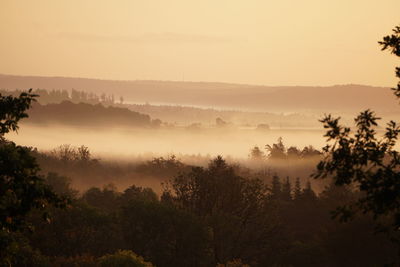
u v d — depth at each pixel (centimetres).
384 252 13062
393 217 2795
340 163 2719
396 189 2647
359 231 13275
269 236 13688
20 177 2994
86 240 12006
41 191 3017
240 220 13138
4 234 3041
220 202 13925
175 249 12088
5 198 2967
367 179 2706
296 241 14838
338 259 13625
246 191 13988
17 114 3219
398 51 2891
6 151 2998
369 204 2741
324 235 14738
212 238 12275
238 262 11175
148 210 12281
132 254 9906
